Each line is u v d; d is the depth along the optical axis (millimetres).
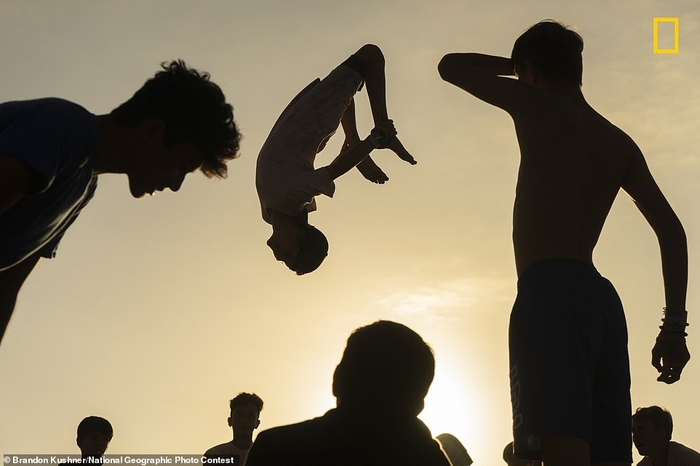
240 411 11422
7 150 3055
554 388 3873
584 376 3922
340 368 3730
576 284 4008
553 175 4215
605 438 4074
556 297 3990
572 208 4164
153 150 3549
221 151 3639
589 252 4195
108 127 3490
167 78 3564
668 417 10195
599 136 4387
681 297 4355
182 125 3531
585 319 3969
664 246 4410
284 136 6680
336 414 3605
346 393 3672
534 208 4184
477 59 4863
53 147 3156
